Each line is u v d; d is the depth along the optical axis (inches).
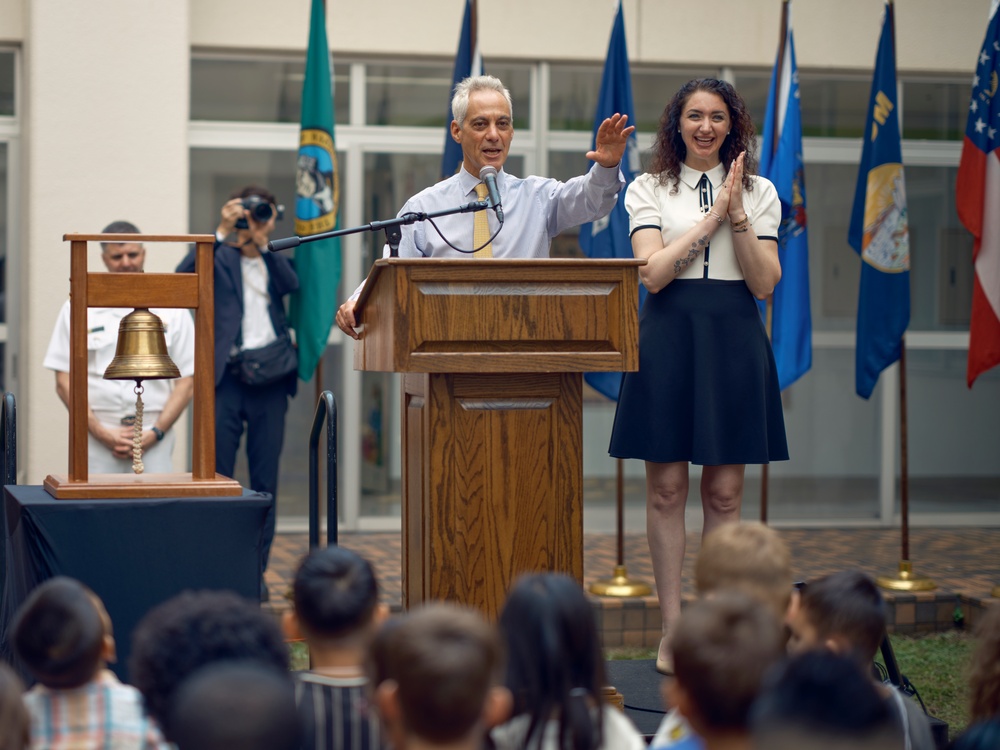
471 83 172.2
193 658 99.1
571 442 142.9
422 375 144.9
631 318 140.0
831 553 342.3
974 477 390.9
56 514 148.8
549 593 104.6
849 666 78.2
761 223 181.5
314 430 174.9
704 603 96.1
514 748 102.1
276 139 354.6
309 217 289.7
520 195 172.2
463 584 141.1
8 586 165.9
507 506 141.7
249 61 353.4
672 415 179.2
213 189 353.4
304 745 107.3
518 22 357.7
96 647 106.8
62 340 243.0
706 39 363.9
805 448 385.1
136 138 326.0
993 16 283.7
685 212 183.0
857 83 379.2
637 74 369.1
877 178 291.4
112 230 236.2
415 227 169.8
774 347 293.3
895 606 285.0
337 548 117.1
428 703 86.9
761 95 371.9
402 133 361.7
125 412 243.9
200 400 162.4
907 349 386.6
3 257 337.7
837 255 382.3
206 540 153.7
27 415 326.0
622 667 186.4
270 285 284.0
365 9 351.6
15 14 328.8
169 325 247.1
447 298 136.1
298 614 113.0
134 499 152.9
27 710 96.1
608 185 165.9
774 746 75.9
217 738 78.1
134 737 106.5
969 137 285.7
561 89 367.9
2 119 335.0
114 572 150.4
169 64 327.0
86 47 323.3
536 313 138.1
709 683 91.2
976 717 115.5
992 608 116.2
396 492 366.6
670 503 182.1
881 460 386.9
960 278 387.9
